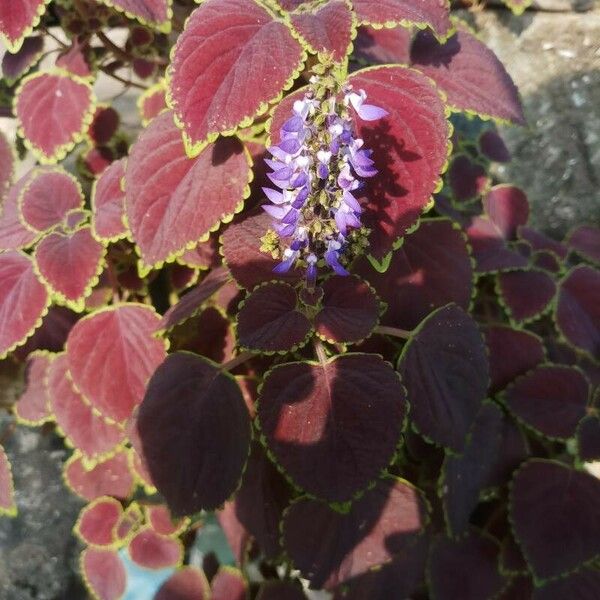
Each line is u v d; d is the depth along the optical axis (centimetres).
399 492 23
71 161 36
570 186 40
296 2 22
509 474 28
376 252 21
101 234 25
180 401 22
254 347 21
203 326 26
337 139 18
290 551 23
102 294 28
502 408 29
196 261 27
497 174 40
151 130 24
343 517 23
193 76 20
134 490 29
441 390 23
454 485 25
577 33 37
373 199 21
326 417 21
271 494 25
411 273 25
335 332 21
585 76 38
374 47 27
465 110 26
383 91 22
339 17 21
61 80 28
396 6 22
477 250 30
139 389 25
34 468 34
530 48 38
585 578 27
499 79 27
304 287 22
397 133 21
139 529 29
